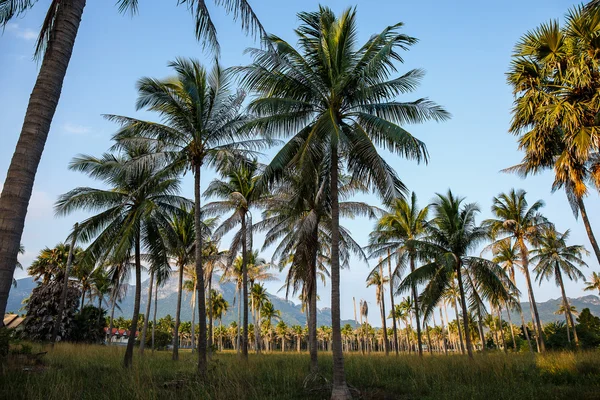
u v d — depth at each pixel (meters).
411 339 94.75
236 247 22.02
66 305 35.69
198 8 6.01
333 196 12.23
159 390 10.42
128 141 15.52
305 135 12.80
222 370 14.20
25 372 12.06
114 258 16.14
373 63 11.05
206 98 16.02
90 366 15.06
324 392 11.72
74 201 16.97
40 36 5.48
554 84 14.49
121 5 6.91
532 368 15.56
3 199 4.54
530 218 30.69
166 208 19.36
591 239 14.50
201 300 14.48
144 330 28.92
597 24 12.80
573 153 14.17
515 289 25.39
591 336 40.91
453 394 10.76
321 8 12.96
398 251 28.14
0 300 4.27
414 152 11.50
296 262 16.97
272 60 11.82
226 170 16.08
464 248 22.97
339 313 11.25
